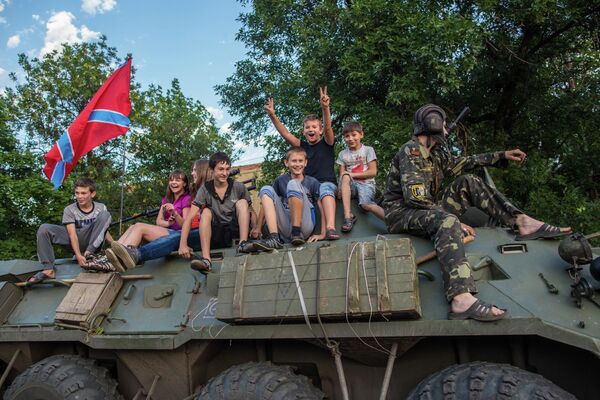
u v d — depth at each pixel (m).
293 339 4.62
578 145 13.62
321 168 6.20
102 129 7.50
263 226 5.91
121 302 5.29
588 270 3.99
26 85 17.19
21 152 16.22
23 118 17.09
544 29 12.92
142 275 5.38
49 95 17.19
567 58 13.91
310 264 4.19
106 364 5.61
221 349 4.98
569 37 13.18
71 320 5.16
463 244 4.13
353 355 4.35
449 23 10.19
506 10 11.76
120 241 5.50
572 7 12.12
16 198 14.48
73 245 6.15
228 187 5.73
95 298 5.18
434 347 4.31
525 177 12.16
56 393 5.05
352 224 5.18
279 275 4.26
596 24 12.72
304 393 4.17
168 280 5.27
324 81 11.87
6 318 5.82
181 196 6.70
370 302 3.89
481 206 4.70
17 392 5.22
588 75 13.60
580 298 3.70
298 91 12.66
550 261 4.12
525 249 4.25
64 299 5.36
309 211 5.35
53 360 5.35
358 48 10.97
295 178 5.62
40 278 5.97
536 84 13.48
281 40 14.45
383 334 3.92
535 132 13.60
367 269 3.98
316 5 12.88
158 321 4.93
